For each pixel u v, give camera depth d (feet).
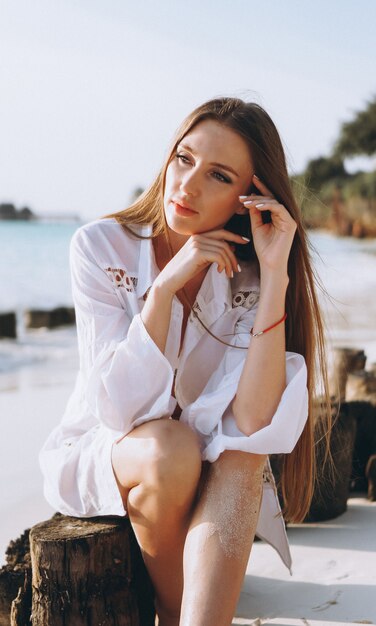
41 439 19.43
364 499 13.52
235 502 7.83
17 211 228.02
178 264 8.59
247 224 9.64
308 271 9.46
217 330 9.40
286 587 9.70
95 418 9.23
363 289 85.20
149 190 9.42
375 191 198.90
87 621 8.09
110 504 8.43
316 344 9.70
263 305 8.71
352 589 9.53
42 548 8.05
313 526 12.01
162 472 7.77
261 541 11.46
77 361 37.17
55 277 116.47
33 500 14.05
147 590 8.91
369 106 198.49
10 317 49.75
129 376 8.36
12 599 8.84
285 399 8.35
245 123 8.69
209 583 7.39
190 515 8.02
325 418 11.94
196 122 8.72
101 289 9.14
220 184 8.77
